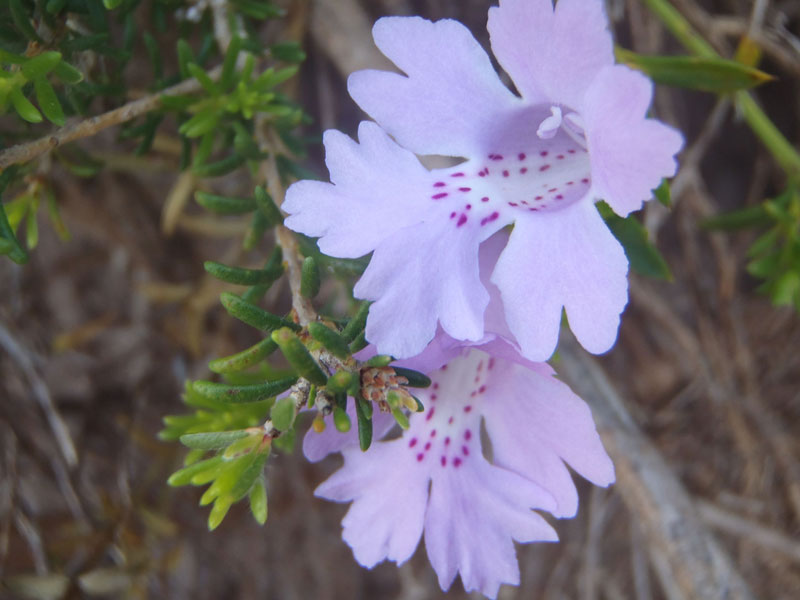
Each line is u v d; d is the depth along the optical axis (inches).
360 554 2.5
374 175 2.2
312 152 4.6
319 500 5.2
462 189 2.3
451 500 2.5
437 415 2.5
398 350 2.1
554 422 2.4
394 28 2.2
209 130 2.9
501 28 2.2
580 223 2.1
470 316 2.1
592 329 2.1
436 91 2.3
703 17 3.8
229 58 2.8
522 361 2.3
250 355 2.2
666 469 3.5
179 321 4.8
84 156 3.1
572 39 2.1
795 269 3.3
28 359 4.2
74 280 5.1
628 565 5.0
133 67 4.0
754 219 3.7
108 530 4.3
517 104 2.3
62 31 2.6
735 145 5.2
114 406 5.0
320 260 2.6
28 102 2.4
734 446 4.8
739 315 4.8
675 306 5.1
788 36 3.7
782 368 5.0
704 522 3.5
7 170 2.6
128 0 2.8
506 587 5.1
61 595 4.1
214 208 2.8
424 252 2.2
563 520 5.1
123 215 4.7
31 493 4.6
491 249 2.5
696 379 4.9
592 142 2.0
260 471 2.2
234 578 5.2
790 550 4.3
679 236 5.1
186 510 5.0
